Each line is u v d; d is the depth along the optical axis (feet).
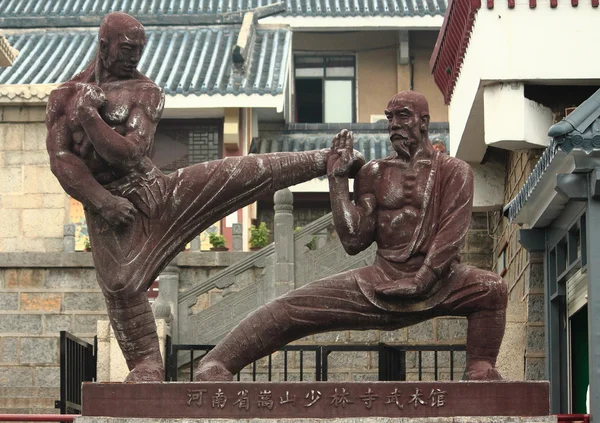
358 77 104.06
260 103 87.86
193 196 33.94
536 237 48.65
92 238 33.86
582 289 44.73
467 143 59.52
